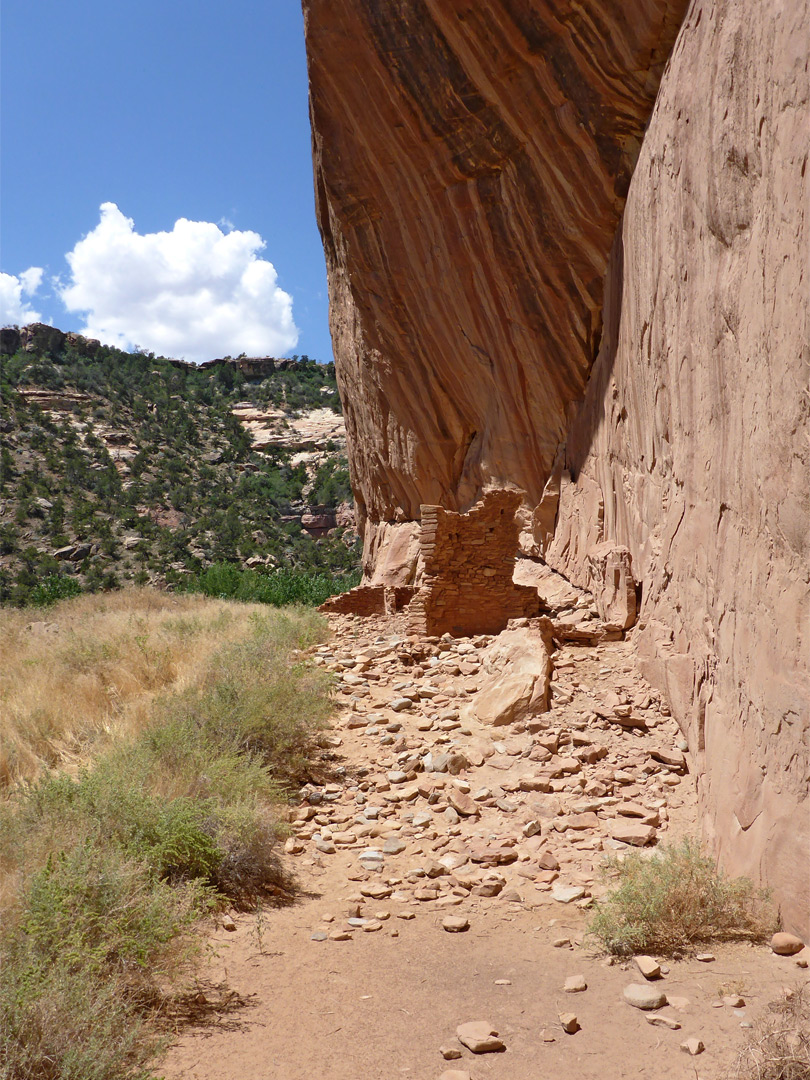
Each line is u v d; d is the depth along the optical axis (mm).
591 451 12352
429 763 7125
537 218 12438
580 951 4094
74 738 7195
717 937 4035
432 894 4891
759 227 4617
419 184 14633
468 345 15703
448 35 11977
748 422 4844
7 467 73000
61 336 110562
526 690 8070
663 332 7996
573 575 12703
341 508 85062
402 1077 2955
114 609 17547
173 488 83000
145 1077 2781
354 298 18234
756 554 4637
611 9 9469
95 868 4020
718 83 5508
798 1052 2770
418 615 10977
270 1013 3465
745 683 4754
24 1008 2844
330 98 15016
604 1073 2938
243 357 131875
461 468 17969
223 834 5023
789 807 3945
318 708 7758
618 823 5848
